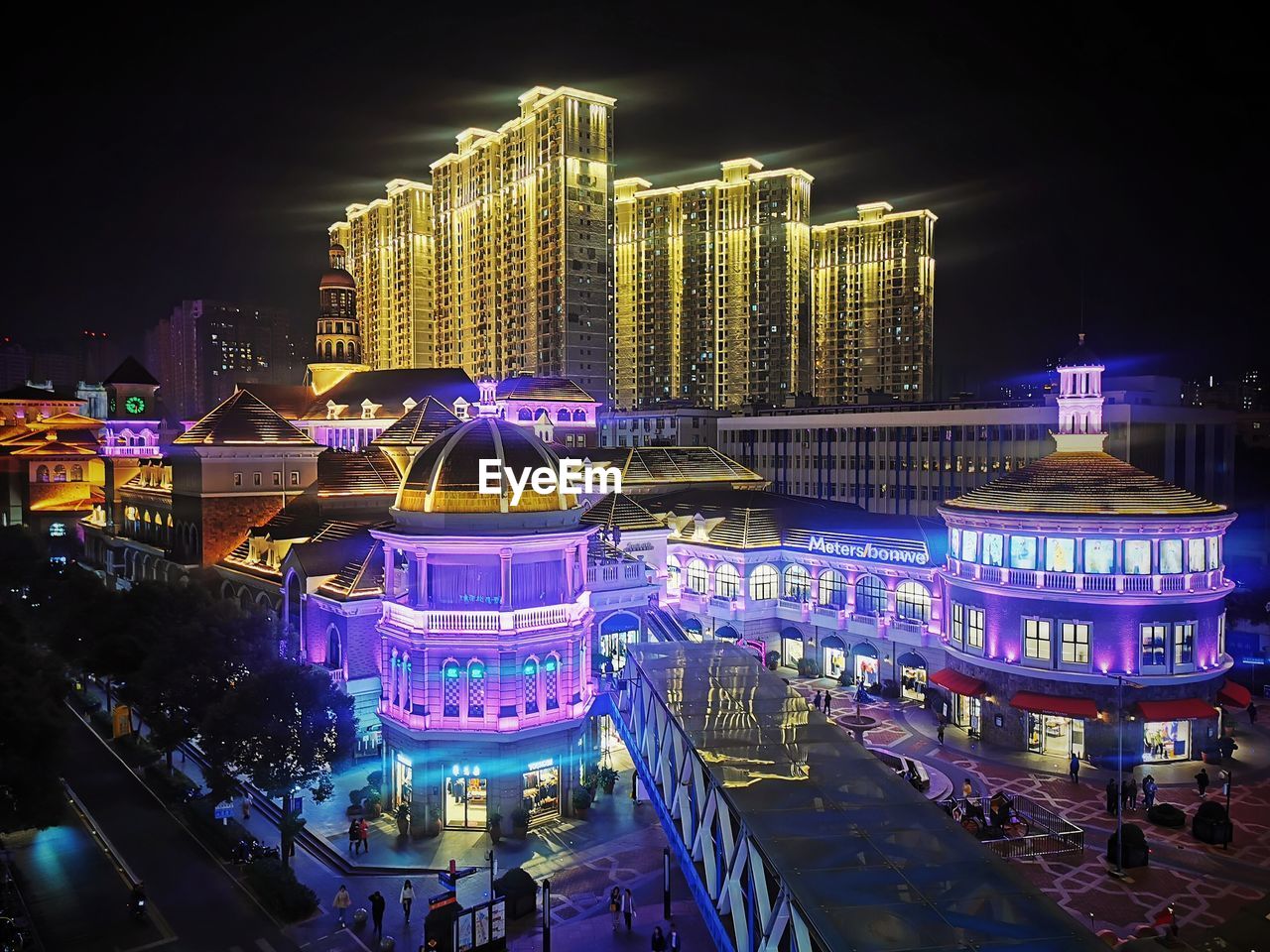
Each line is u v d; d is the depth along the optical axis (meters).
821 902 23.16
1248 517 128.88
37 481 155.38
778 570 87.50
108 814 56.84
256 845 50.59
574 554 57.25
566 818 54.81
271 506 96.62
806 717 39.88
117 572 116.75
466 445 55.19
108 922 43.88
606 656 64.50
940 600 74.81
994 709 66.31
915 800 30.02
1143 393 119.00
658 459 109.94
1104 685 61.78
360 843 51.38
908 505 142.00
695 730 37.88
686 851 35.91
